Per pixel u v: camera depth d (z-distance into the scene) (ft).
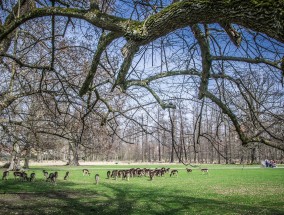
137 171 122.52
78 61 25.58
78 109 21.26
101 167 179.22
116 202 55.16
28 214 41.78
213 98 13.07
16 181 90.74
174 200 58.54
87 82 11.51
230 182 94.63
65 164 206.59
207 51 13.47
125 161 242.17
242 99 15.30
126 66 11.48
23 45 27.55
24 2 22.94
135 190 75.00
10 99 24.52
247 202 56.49
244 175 120.47
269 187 80.59
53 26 14.76
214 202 56.24
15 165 97.45
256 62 12.25
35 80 27.02
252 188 78.64
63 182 92.63
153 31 8.84
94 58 10.59
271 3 7.47
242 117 14.53
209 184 89.45
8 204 49.21
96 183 90.68
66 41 25.22
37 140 31.27
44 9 11.14
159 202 55.83
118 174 108.37
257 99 13.98
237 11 7.95
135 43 9.05
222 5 8.03
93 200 57.16
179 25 8.89
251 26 8.13
